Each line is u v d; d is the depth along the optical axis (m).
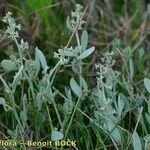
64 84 0.36
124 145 0.29
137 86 0.35
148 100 0.32
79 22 0.31
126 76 0.35
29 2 0.37
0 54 0.37
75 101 0.33
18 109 0.31
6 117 0.32
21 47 0.30
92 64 0.36
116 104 0.31
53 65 0.36
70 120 0.29
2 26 0.36
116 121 0.30
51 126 0.29
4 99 0.30
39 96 0.30
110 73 0.31
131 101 0.32
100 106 0.30
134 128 0.32
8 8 0.38
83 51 0.31
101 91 0.31
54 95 0.30
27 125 0.30
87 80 0.35
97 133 0.29
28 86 0.34
